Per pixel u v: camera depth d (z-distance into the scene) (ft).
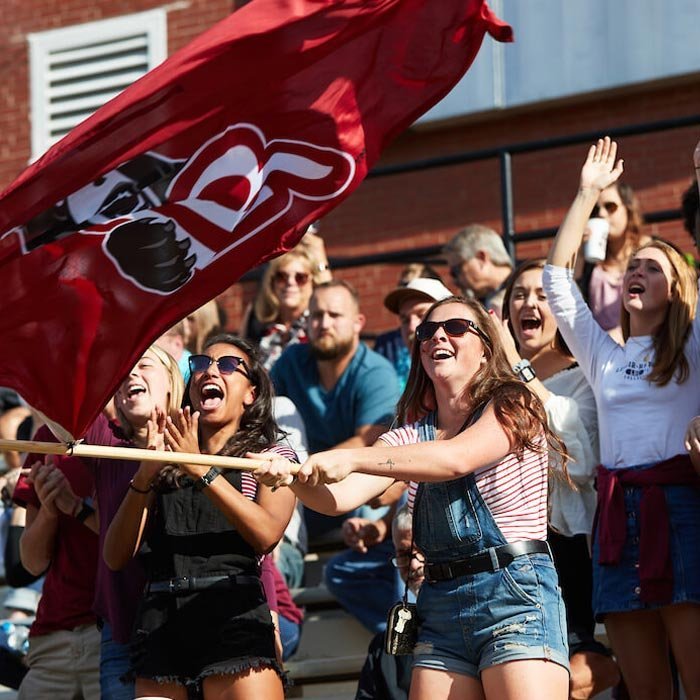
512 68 129.39
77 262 51.24
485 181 129.90
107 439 64.03
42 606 67.56
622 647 61.72
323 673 78.07
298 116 53.21
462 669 51.39
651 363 63.46
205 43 51.29
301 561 81.76
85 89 146.61
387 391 84.53
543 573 51.39
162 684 56.80
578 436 66.54
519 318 72.23
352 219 133.80
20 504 67.97
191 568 57.21
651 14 124.67
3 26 150.61
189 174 52.29
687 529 60.85
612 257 86.33
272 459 49.32
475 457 50.57
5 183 148.87
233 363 61.05
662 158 123.75
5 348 50.75
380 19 53.83
